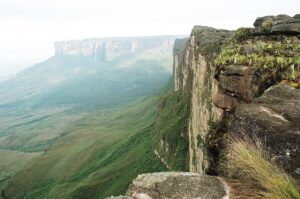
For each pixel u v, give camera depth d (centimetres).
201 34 4647
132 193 643
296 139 653
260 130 711
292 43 1357
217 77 1459
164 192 632
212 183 653
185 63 11706
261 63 1208
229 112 1272
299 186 593
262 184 612
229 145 823
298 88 952
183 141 8694
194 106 5069
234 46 1540
